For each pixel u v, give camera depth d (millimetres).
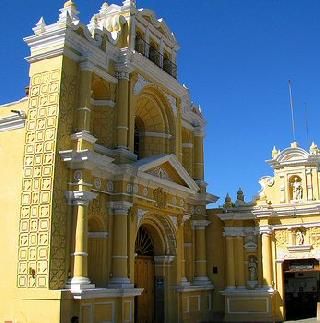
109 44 26531
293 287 40188
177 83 31906
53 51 23766
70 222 22641
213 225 34562
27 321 21250
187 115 34594
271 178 33969
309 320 32375
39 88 23812
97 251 24812
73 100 24000
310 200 32406
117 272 24766
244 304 32562
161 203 28844
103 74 25984
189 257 32938
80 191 22625
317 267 31797
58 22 23875
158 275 30062
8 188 23547
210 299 33469
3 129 24516
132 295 24750
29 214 22406
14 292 21953
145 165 26422
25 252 22078
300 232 32438
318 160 32656
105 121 26484
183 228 31797
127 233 25828
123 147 26297
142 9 29969
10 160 23891
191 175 34406
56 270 21688
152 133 31422
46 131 23000
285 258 32562
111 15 29219
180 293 29938
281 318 31859
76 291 21250
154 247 30406
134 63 27812
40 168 22672
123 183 25609
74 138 23391
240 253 33594
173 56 33344
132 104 27547
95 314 22578
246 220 33844
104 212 25109
